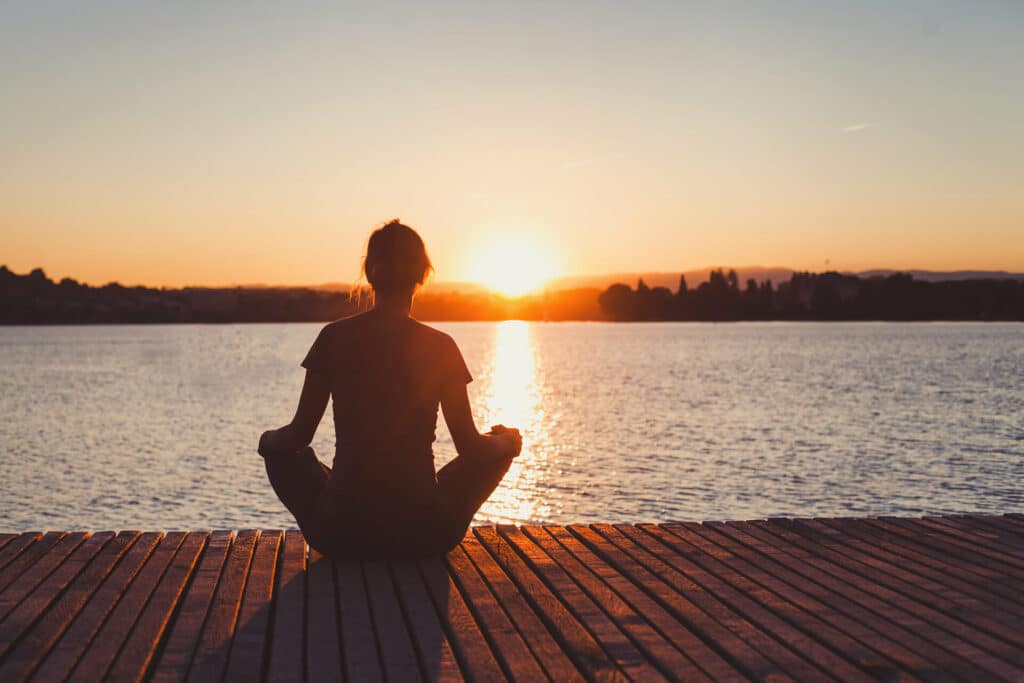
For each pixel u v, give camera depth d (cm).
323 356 470
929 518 598
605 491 1691
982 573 458
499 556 500
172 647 348
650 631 371
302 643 355
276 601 421
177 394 4662
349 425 472
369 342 469
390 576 460
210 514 1577
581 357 9319
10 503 1684
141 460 2266
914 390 4203
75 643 349
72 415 3544
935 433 2541
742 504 1554
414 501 472
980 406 3384
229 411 3706
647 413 3275
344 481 471
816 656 340
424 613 395
